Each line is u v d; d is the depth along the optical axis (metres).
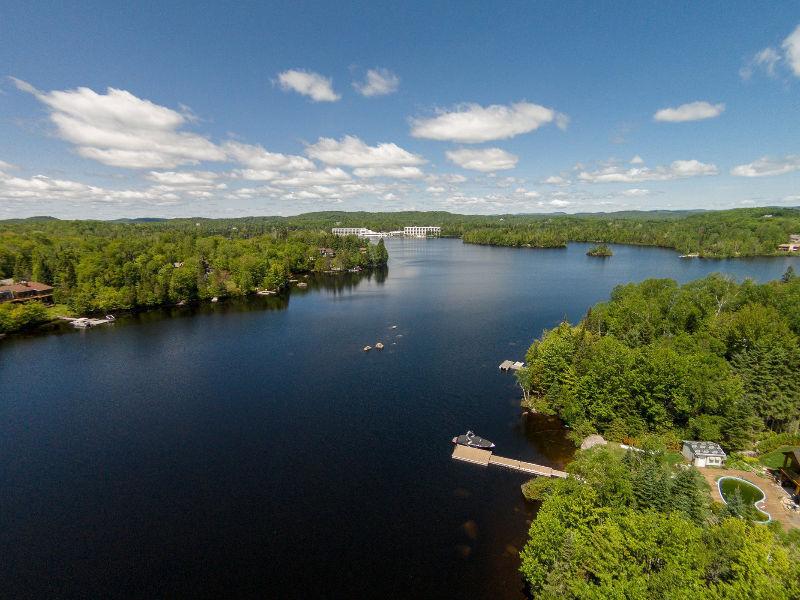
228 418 93.44
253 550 57.84
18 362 128.88
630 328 115.62
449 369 119.50
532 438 84.38
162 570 54.72
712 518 50.59
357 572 54.41
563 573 43.16
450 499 67.38
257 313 190.75
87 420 92.75
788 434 76.88
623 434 79.12
